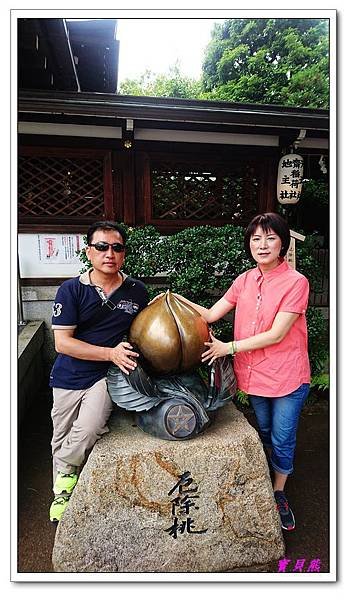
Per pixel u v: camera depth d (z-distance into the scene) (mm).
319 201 5422
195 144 4289
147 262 3715
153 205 4387
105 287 2156
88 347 2023
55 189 4211
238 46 11656
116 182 4246
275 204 4582
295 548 2195
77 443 2029
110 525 1937
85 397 2088
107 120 3947
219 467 1966
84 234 4305
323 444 3287
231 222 4508
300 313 2039
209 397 2047
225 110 3787
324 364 4117
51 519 2201
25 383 3590
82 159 4180
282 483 2311
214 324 3811
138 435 2051
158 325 1917
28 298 4363
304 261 4133
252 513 2031
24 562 2088
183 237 3836
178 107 3711
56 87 5227
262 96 10875
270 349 2094
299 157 4262
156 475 1931
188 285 3711
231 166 4438
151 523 1954
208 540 1998
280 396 2131
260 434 2531
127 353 1934
